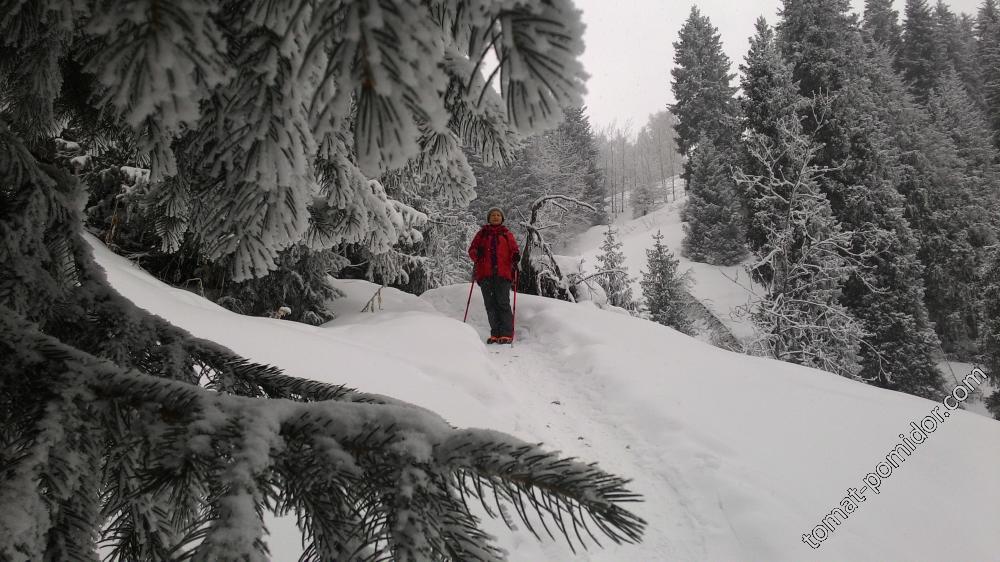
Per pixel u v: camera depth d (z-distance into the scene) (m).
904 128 27.53
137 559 0.96
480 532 0.74
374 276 12.52
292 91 0.87
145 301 4.27
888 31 46.84
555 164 47.41
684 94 48.81
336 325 7.42
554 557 2.62
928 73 43.12
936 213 25.55
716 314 24.09
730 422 4.53
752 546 3.03
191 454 0.67
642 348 6.36
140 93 0.65
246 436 0.70
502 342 7.33
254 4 0.82
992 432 4.56
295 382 1.21
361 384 3.67
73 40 1.10
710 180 34.94
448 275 15.36
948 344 24.92
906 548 3.11
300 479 0.71
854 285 20.55
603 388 5.36
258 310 8.30
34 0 0.95
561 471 0.70
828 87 22.44
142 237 7.59
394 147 0.59
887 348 19.42
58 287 1.16
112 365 0.84
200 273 7.71
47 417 0.75
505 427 3.85
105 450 0.85
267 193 1.08
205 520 0.66
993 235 25.38
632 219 59.38
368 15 0.57
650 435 4.38
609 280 14.54
